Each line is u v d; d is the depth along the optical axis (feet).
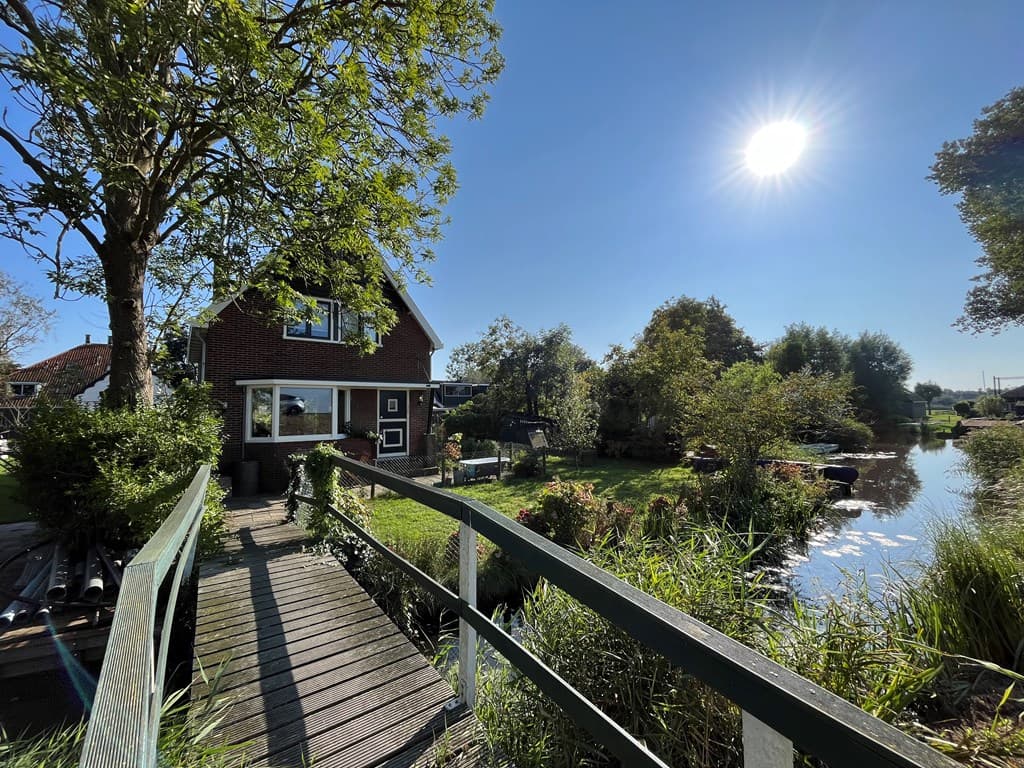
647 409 52.03
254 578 12.14
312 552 14.46
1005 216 42.45
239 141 15.96
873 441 70.28
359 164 16.79
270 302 28.50
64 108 14.07
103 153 13.87
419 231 22.82
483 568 16.34
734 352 94.43
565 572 4.30
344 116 16.48
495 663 8.73
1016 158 41.09
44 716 9.21
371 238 19.88
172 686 9.46
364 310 23.61
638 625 3.43
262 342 32.81
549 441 53.16
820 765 5.18
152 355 25.41
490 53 22.15
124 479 13.07
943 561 10.96
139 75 12.51
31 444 13.04
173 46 13.14
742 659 2.72
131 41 12.07
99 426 13.52
